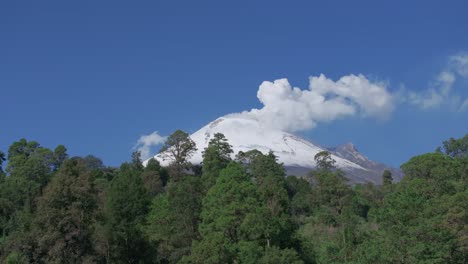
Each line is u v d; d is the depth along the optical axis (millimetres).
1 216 115750
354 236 92750
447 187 97312
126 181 99938
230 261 75500
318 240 105500
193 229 90812
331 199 133875
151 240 89312
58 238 75750
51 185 81438
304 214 135875
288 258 76438
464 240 77250
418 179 100625
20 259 78562
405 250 73375
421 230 73625
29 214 85688
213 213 86000
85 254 77500
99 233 83062
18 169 144625
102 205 100438
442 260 73500
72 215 77438
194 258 73375
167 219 91562
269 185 93750
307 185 149500
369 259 75688
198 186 96125
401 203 77250
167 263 91750
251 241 80125
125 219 89562
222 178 91562
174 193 97062
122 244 86625
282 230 84625
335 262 85188
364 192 143250
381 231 78625
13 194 123250
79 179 82688
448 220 80688
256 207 84125
